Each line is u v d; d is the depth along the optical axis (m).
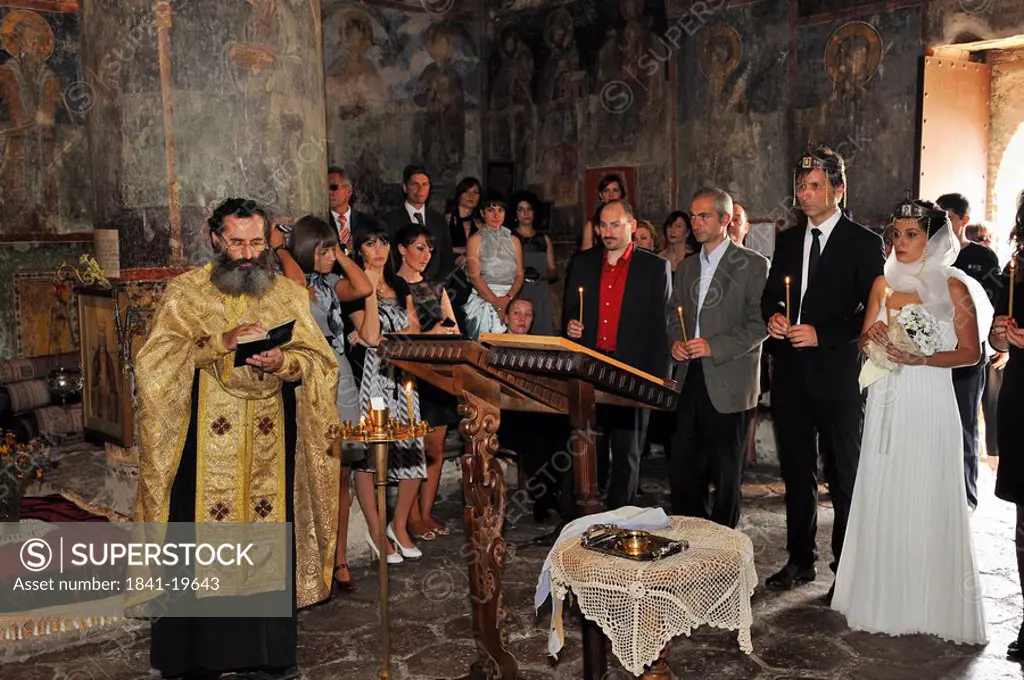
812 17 7.61
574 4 9.25
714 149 8.33
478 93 10.12
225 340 3.52
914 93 7.09
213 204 5.10
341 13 8.93
